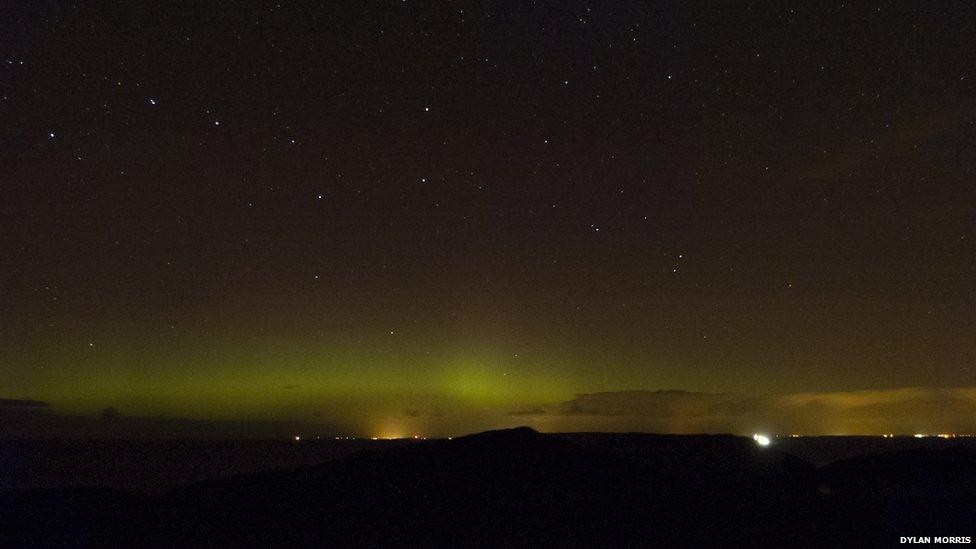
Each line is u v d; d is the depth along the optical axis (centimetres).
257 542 1181
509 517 1324
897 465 2062
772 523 1333
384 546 1163
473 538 1205
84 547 1154
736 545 1191
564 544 1179
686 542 1203
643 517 1339
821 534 1259
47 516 1324
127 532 1230
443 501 1422
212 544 1170
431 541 1189
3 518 1308
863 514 1412
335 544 1173
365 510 1365
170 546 1158
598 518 1325
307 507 1384
